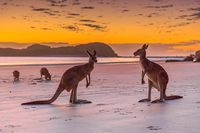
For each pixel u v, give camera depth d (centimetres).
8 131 752
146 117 909
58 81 2216
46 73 2312
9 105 1151
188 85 1852
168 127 779
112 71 3472
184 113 970
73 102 1201
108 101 1245
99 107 1102
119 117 912
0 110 1047
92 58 1259
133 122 841
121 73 3111
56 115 955
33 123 839
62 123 836
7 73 3103
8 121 867
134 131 741
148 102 1215
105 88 1722
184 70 3519
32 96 1409
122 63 6116
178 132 729
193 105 1128
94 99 1306
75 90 1207
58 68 4131
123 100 1271
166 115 938
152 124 814
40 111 1028
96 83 2030
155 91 1583
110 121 856
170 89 1653
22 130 761
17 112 1009
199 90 1594
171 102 1205
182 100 1253
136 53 1269
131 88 1723
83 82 2108
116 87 1773
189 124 812
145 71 1245
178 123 824
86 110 1041
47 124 825
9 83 2061
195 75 2700
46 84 1981
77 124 822
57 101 1266
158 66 1244
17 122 853
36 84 1981
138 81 2183
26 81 2217
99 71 3466
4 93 1513
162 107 1089
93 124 820
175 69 3741
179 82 2052
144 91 1586
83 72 1233
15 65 4947
